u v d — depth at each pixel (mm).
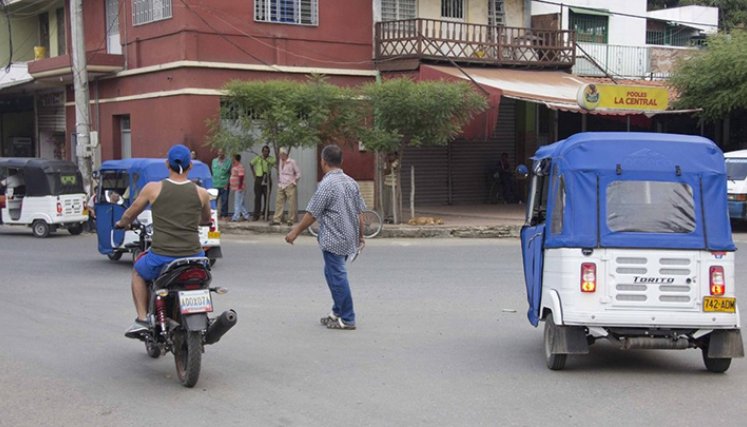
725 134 29891
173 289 7004
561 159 7590
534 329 9578
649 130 29750
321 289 12211
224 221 21547
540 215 8469
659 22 36938
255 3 22969
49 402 6512
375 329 9492
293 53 23594
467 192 27703
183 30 22078
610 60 30547
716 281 7379
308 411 6324
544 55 26891
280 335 9109
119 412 6262
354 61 24578
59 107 30250
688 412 6406
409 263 15266
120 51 25156
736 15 41312
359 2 24609
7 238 19406
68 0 28781
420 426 5977
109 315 10133
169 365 7754
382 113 20047
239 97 20188
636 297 7340
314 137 19875
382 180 21359
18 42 31781
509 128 28562
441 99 19797
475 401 6648
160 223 7062
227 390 6910
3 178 20094
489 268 14625
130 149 25141
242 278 13273
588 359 8211
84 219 20172
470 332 9391
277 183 21797
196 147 22297
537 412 6359
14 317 9984
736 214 21703
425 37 23969
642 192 7492
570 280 7375
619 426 6031
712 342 7500
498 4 27672
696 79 26375
